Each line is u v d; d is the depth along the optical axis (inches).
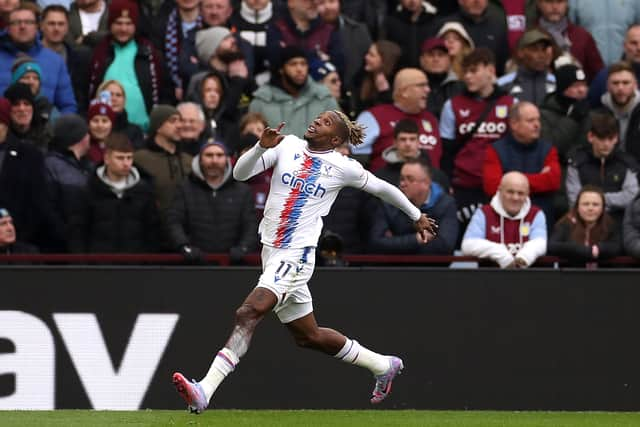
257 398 1286.9
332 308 1291.8
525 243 1343.5
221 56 1624.0
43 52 1611.7
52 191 1401.3
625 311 1309.1
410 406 1294.3
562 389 1304.1
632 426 1153.4
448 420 1175.0
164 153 1444.4
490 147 1471.5
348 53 1738.4
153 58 1653.5
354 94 1715.1
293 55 1521.9
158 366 1274.6
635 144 1552.7
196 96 1588.3
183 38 1701.5
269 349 1291.8
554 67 1643.7
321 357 1294.3
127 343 1272.1
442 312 1299.2
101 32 1712.6
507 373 1300.4
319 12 1736.0
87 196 1349.7
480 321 1300.4
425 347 1296.8
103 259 1300.4
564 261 1348.4
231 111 1594.5
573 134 1552.7
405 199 1039.0
